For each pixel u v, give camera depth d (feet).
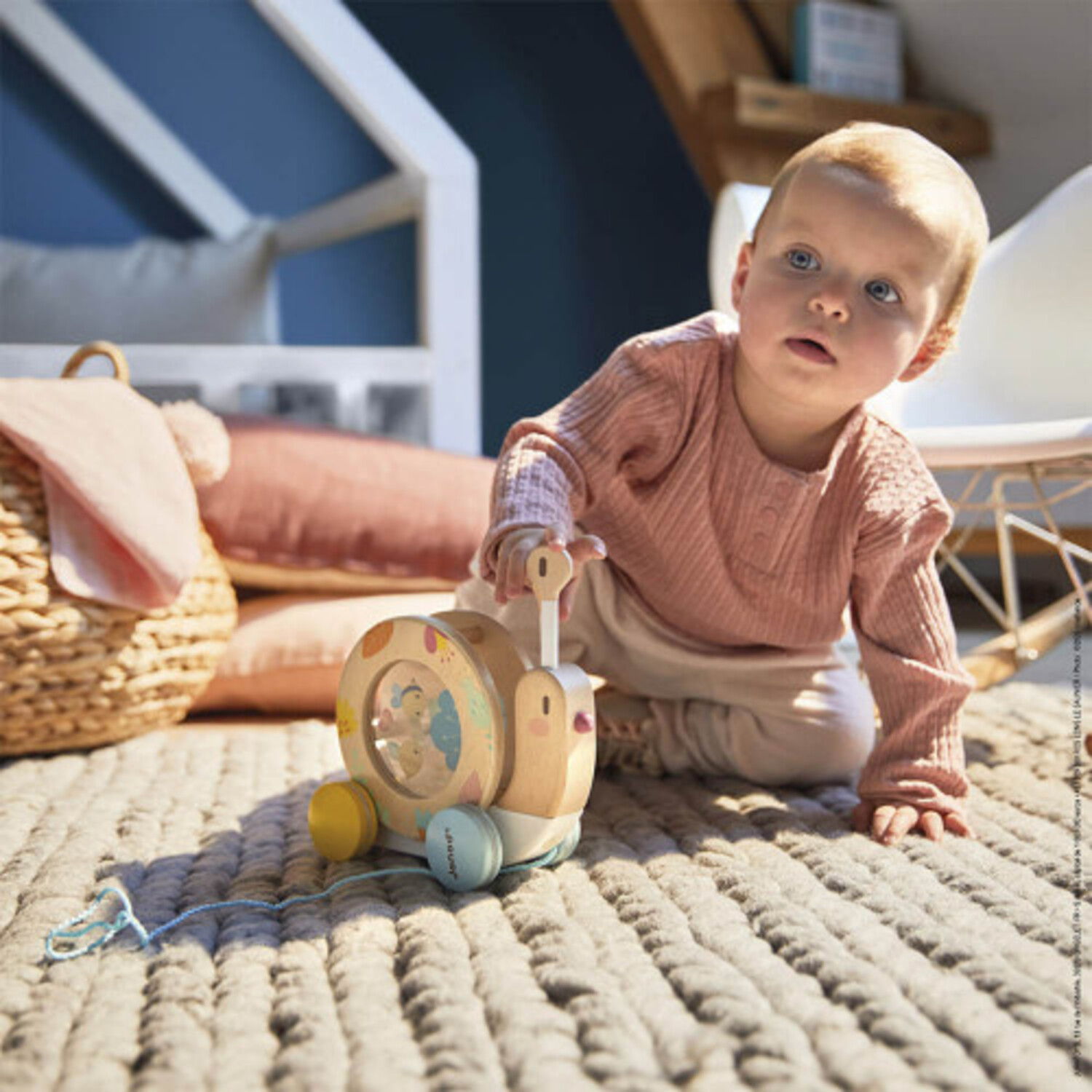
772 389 3.16
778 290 3.06
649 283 9.51
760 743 3.68
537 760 2.80
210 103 8.58
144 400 4.35
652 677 3.83
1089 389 4.84
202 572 4.48
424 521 5.09
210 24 8.54
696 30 7.88
